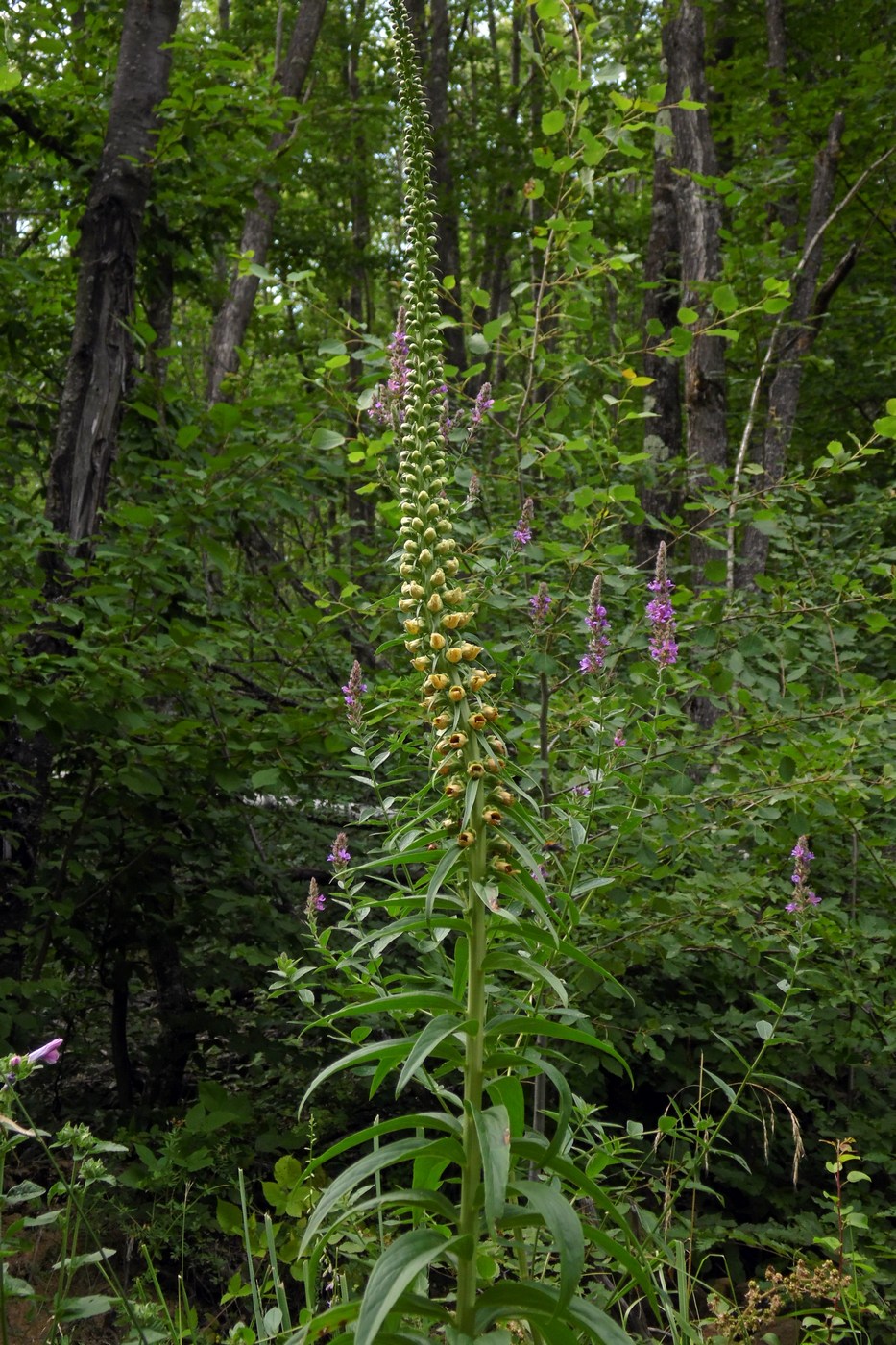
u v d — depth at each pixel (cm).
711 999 522
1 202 855
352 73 2008
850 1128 482
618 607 490
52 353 796
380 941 246
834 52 1184
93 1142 206
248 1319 383
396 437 386
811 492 444
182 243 723
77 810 552
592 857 396
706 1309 385
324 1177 287
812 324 1009
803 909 329
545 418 444
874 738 423
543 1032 175
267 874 570
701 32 840
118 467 629
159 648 461
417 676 327
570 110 420
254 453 508
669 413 972
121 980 573
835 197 1099
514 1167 230
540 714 390
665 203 1051
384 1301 148
